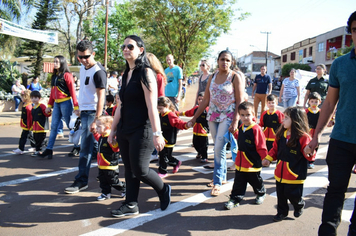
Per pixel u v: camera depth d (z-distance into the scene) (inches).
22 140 247.0
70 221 130.3
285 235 118.9
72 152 244.5
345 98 100.3
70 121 228.7
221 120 160.9
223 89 159.3
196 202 151.7
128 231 121.6
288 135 129.2
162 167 195.0
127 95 124.2
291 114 126.8
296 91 328.2
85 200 154.4
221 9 729.6
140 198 157.2
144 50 128.0
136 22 793.6
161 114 191.9
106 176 151.9
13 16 598.2
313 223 129.0
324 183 179.5
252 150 141.9
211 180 187.5
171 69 290.2
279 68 2428.6
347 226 125.5
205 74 273.7
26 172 200.2
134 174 129.3
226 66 157.8
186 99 912.9
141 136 123.5
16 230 122.3
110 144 145.6
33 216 135.2
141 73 122.4
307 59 1743.4
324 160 234.2
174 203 150.3
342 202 102.8
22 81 764.0
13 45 711.1
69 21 1176.2
